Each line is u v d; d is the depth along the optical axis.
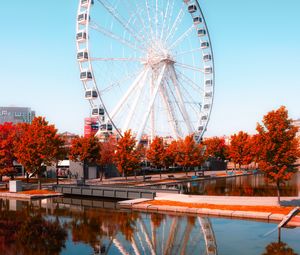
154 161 95.94
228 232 35.22
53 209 49.94
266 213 40.88
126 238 33.91
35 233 36.00
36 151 67.00
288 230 35.31
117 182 86.25
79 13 84.12
